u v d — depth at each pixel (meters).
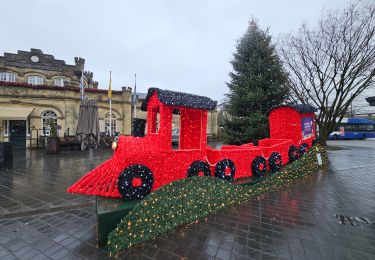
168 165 4.14
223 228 3.61
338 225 3.73
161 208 3.49
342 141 26.75
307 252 2.91
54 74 21.80
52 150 12.72
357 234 3.41
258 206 4.63
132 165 3.68
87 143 10.02
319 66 13.14
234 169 5.17
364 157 12.02
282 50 13.98
